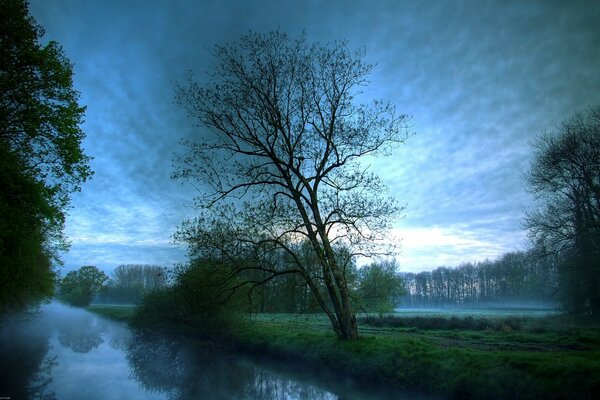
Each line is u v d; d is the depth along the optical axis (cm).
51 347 3519
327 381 2072
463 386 1462
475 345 2455
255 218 2297
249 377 2275
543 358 1522
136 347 3725
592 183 4091
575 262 4109
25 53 2294
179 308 3925
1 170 2091
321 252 2283
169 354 3231
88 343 3944
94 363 2777
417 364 1716
